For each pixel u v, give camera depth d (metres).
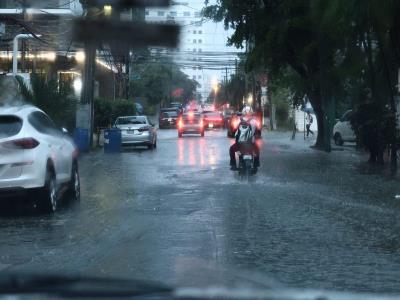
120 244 9.02
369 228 10.32
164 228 10.26
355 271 7.45
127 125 29.89
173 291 3.31
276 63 30.17
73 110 26.48
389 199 13.75
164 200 13.59
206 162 22.95
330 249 8.71
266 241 9.22
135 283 3.48
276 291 3.59
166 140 37.78
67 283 3.48
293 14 26.53
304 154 27.16
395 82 22.03
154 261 7.86
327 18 18.67
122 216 11.49
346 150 29.70
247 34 29.48
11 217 11.49
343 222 10.87
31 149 11.20
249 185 16.20
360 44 21.78
